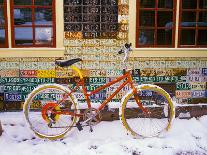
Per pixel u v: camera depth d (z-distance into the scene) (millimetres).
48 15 5297
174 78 5543
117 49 5371
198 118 5297
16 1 5203
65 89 4613
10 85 5305
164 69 5500
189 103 5598
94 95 5430
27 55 5242
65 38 5277
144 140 4629
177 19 5422
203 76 5582
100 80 5422
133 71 5441
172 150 4414
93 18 5281
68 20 5250
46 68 5309
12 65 5258
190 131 4918
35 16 5277
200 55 5523
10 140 4586
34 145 4457
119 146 4469
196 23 5578
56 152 4285
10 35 5188
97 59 5375
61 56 5297
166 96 4703
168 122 4738
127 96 4633
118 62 5398
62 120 4762
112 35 5340
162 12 5512
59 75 5352
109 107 5121
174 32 5469
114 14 5301
